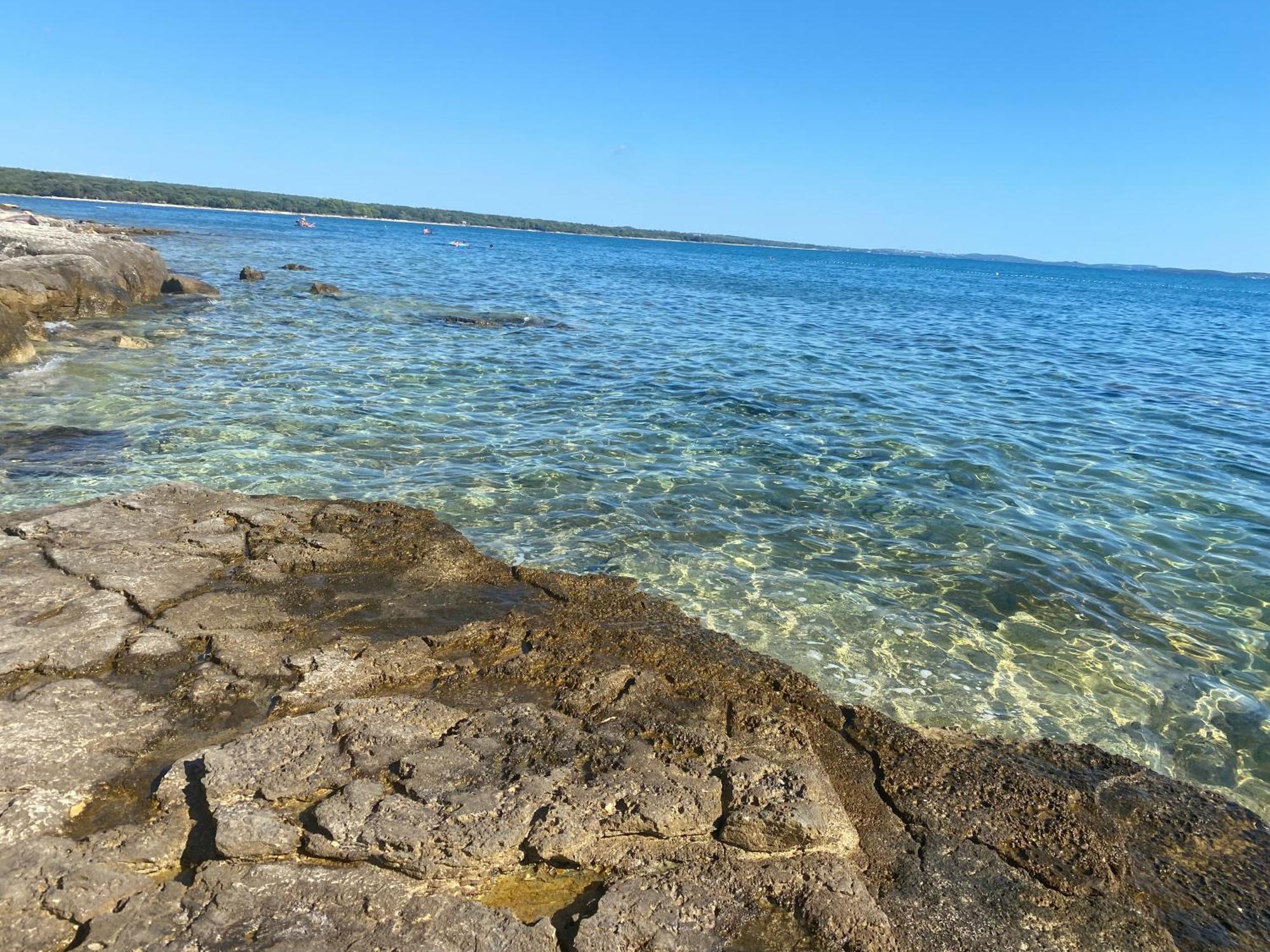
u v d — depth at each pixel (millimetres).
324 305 27859
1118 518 10961
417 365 18375
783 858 4391
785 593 8336
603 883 4191
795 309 39094
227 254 48781
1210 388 20812
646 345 23531
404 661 6020
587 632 6746
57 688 5402
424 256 65125
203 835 4230
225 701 5473
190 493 8977
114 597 6641
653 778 4730
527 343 22422
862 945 3904
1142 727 6539
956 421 15688
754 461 12562
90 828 4281
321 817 4207
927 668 7145
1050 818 5027
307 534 8289
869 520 10461
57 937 3619
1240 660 7641
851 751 5590
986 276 118375
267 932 3658
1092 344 30406
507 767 4754
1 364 15352
